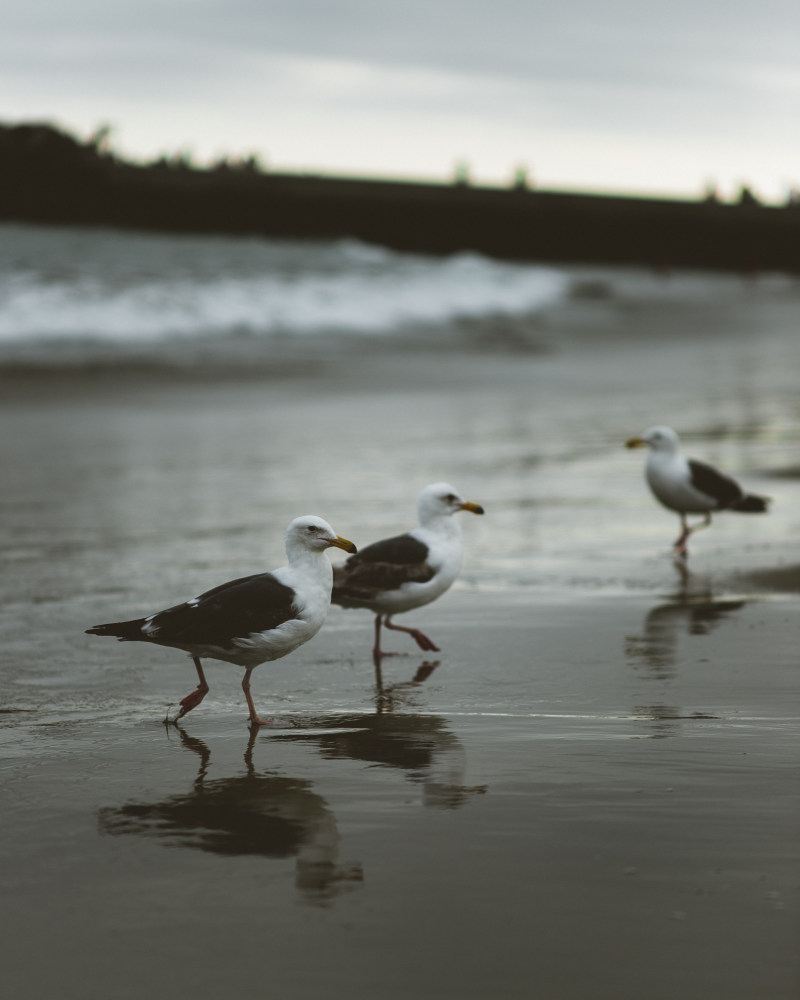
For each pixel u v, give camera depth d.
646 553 12.70
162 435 21.16
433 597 9.23
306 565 7.68
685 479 12.98
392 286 51.34
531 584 11.32
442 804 5.95
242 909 4.78
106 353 31.62
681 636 9.44
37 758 6.75
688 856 5.26
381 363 33.09
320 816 5.80
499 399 27.02
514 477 17.47
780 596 10.77
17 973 4.31
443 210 94.69
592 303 58.47
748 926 4.61
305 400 26.11
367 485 16.67
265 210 88.12
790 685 8.09
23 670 8.62
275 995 4.16
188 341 34.84
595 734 7.07
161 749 6.93
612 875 5.07
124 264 48.28
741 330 47.34
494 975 4.27
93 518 14.35
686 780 6.24
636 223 100.94
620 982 4.23
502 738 7.04
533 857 5.27
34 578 11.38
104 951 4.46
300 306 42.75
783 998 4.13
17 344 32.09
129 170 83.75
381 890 4.95
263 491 16.14
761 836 5.49
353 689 8.23
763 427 22.58
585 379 31.02
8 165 75.94
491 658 8.92
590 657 8.89
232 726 7.40
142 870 5.17
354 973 4.29
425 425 22.91
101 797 6.10
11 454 19.00
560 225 98.50
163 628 7.34
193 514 14.62
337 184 92.44
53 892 4.96
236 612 7.39
